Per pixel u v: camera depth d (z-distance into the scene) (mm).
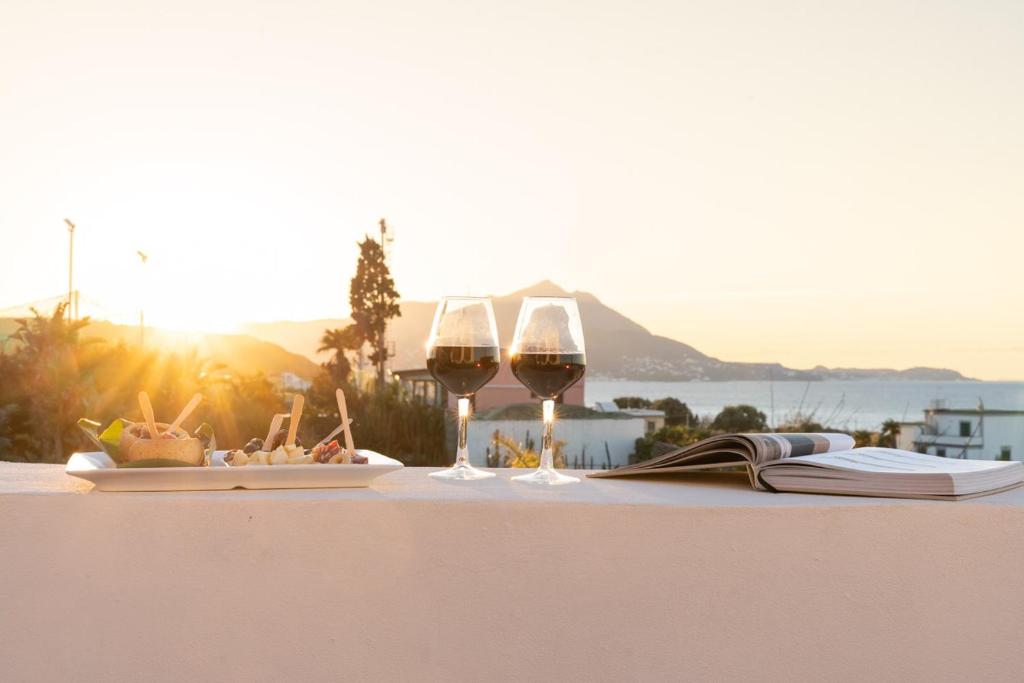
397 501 1203
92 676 1189
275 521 1195
